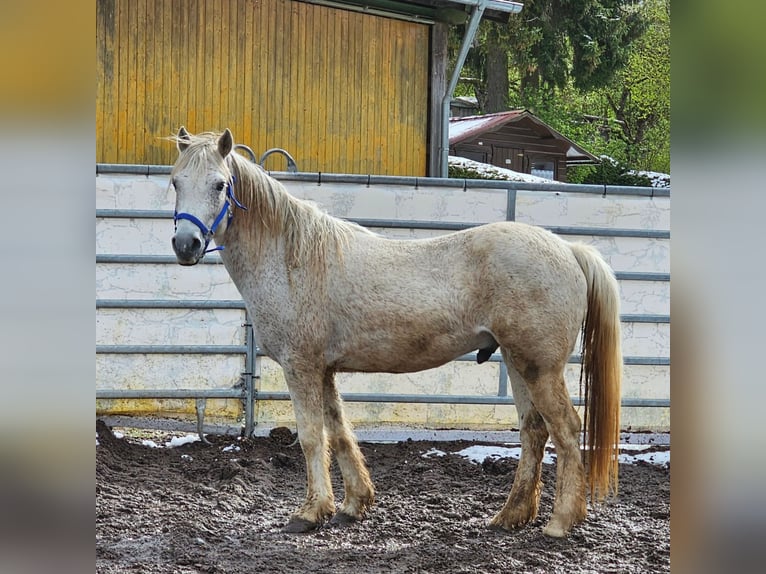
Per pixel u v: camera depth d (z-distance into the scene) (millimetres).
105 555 4035
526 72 23812
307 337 4527
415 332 4453
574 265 4438
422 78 10070
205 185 4238
